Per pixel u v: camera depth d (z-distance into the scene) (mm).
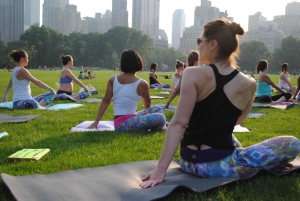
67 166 3986
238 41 3109
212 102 2961
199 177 3158
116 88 5926
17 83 8648
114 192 2902
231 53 3084
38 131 5953
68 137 5477
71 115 7746
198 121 3055
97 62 104188
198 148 3121
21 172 3748
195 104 3025
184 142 3229
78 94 11250
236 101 3002
